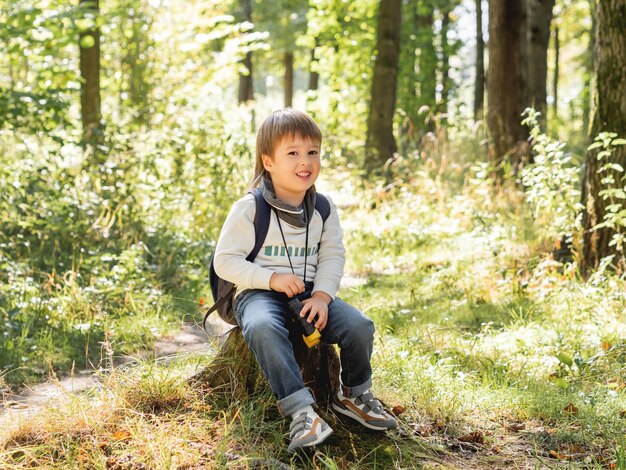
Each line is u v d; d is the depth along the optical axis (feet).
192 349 16.89
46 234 23.00
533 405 12.50
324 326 10.59
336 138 45.78
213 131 32.30
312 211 11.19
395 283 23.48
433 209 32.48
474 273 22.24
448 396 12.53
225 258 10.73
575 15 85.05
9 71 42.14
